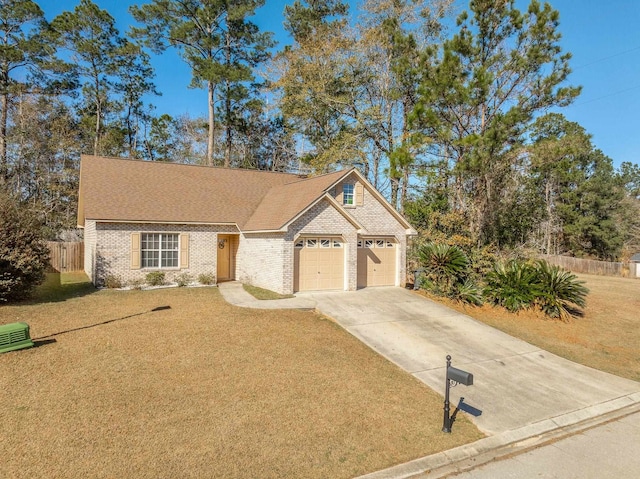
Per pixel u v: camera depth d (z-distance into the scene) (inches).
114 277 703.1
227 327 467.8
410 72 850.8
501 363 439.5
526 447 280.2
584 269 1598.2
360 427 283.0
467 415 317.7
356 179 754.2
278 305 582.6
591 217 1761.8
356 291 713.6
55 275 887.7
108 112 1579.7
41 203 1254.3
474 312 637.3
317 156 1269.7
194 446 244.7
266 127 1702.8
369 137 1194.0
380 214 775.7
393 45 1045.2
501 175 867.4
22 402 281.9
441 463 251.4
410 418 303.4
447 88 731.4
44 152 1359.5
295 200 726.5
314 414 294.4
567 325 625.0
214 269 790.5
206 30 1322.6
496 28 780.6
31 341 378.9
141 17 1230.3
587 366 459.8
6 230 535.5
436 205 1010.7
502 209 952.3
